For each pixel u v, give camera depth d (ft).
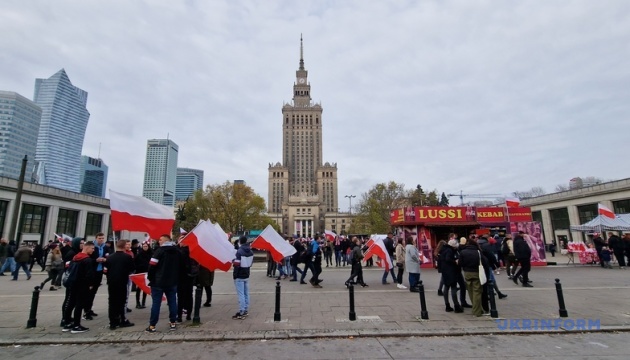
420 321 26.32
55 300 35.91
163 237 25.36
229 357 19.49
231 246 32.40
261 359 19.15
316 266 45.39
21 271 67.87
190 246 28.07
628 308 29.89
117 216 30.19
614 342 21.66
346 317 27.81
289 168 494.59
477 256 28.12
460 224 68.64
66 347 21.57
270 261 57.62
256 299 35.88
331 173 487.61
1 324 26.30
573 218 143.13
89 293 25.25
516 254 43.65
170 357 19.62
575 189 142.92
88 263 25.29
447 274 29.81
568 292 37.88
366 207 223.10
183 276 27.53
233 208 220.02
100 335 23.30
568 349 20.43
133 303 35.27
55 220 131.75
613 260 73.00
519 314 28.22
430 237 69.51
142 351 20.71
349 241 77.92
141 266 32.27
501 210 71.72
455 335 23.36
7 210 111.34
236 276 28.53
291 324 25.77
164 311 31.40
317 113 512.22
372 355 19.65
